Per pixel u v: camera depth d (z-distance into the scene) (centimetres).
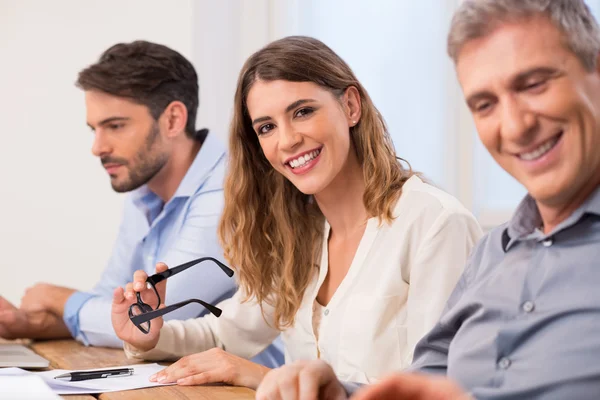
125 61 275
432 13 429
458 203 205
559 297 126
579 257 126
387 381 93
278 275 226
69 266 427
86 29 428
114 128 279
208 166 283
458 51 122
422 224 201
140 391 179
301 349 219
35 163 426
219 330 239
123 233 312
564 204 128
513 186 423
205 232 268
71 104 429
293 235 222
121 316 228
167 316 256
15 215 424
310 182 208
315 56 208
